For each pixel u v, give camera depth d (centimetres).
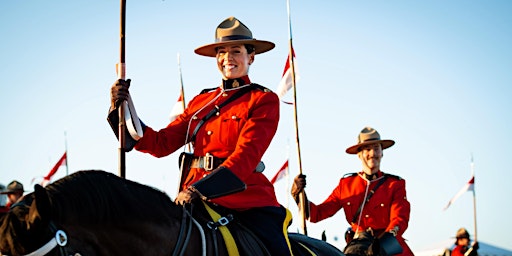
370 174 909
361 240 761
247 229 508
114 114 511
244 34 562
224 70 559
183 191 477
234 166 493
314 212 867
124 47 533
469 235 1477
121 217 434
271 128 526
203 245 472
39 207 387
